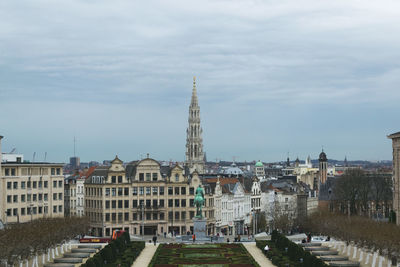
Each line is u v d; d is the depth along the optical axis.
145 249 173.12
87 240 185.75
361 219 194.38
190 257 152.88
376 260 143.62
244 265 140.50
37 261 142.75
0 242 126.50
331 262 146.75
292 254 146.62
